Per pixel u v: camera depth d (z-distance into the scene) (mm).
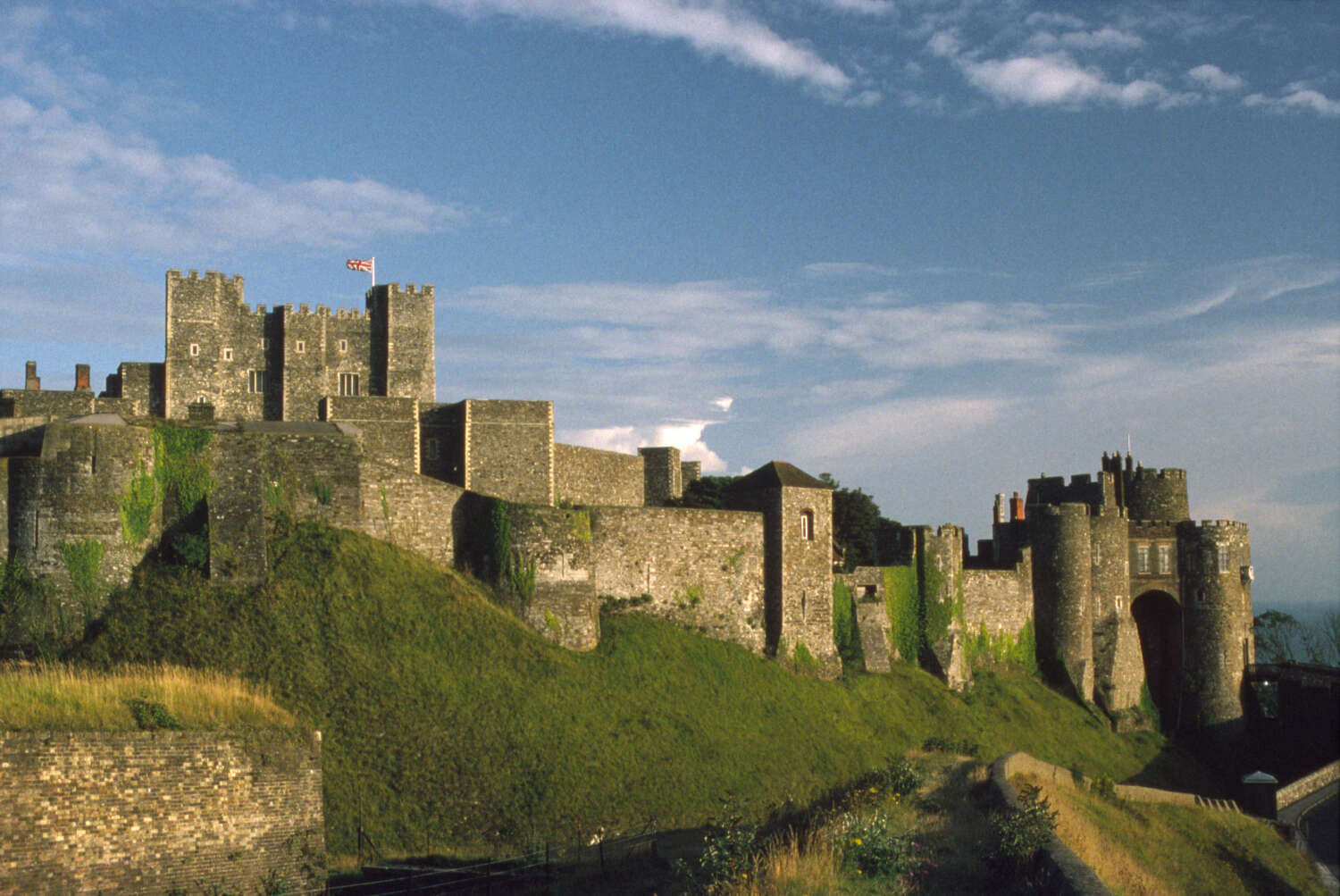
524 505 58844
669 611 65438
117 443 49531
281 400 90875
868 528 97062
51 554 47844
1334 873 58812
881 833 28766
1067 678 89438
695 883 30891
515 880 38531
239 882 30047
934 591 81312
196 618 48438
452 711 49062
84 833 27438
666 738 54281
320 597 50938
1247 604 97062
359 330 94062
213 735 30297
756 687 63531
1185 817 58875
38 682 30828
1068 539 90812
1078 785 54719
